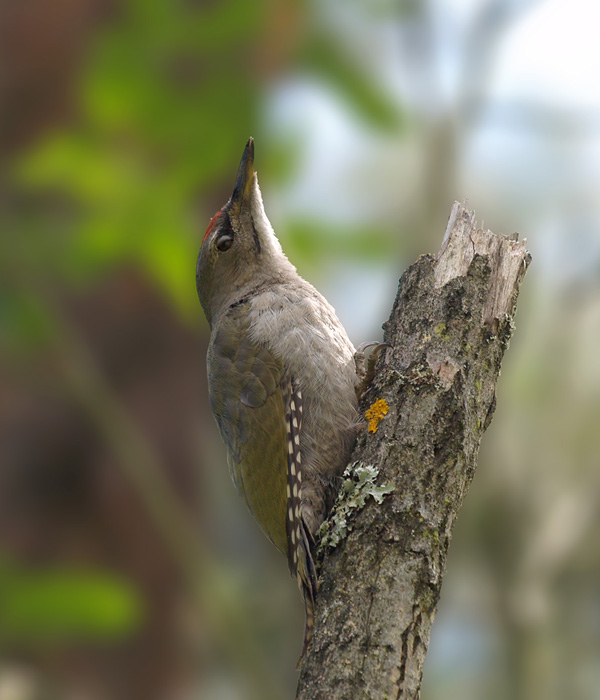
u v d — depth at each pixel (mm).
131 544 11172
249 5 6988
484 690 17844
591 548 16953
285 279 9922
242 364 9102
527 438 17188
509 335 7391
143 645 11023
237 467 9281
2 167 7773
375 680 5980
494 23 12945
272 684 9984
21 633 7438
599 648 17172
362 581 6355
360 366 8438
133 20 7082
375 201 13477
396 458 6762
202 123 7113
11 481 11070
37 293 8570
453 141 13555
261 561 16281
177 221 7340
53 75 9812
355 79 8039
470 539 17125
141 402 11750
